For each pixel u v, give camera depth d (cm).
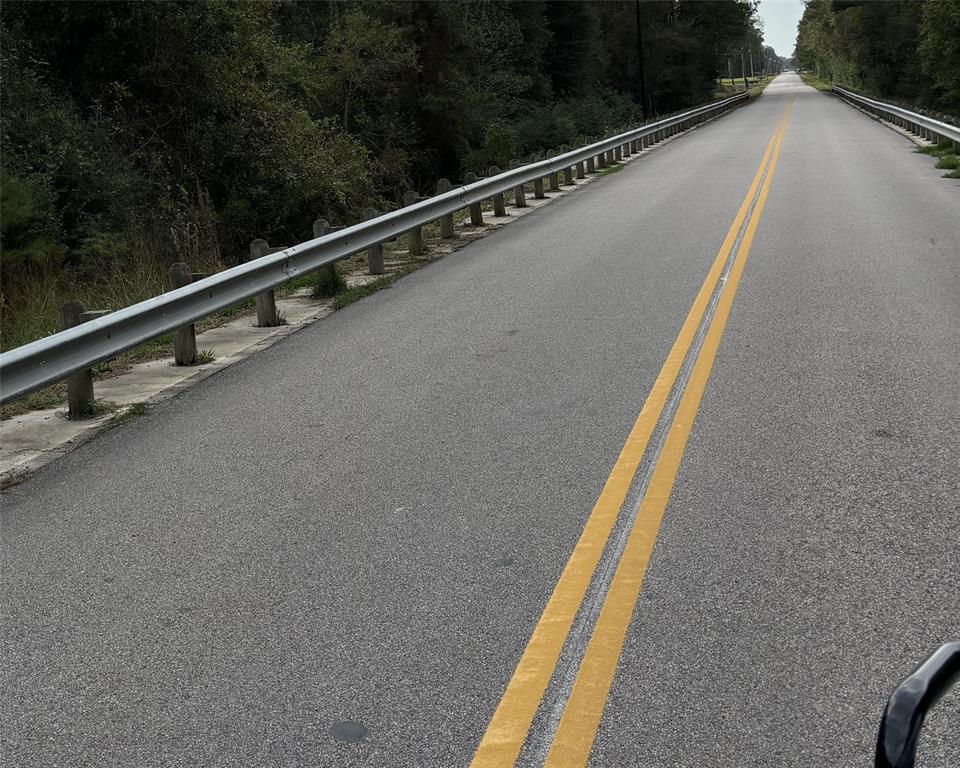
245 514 543
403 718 344
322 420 707
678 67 8525
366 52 3803
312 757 325
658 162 2902
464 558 468
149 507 566
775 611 399
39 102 2017
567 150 2586
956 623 383
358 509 537
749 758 309
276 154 2400
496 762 316
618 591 424
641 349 837
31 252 1587
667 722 330
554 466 580
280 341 998
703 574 435
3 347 1072
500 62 5219
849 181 2014
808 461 563
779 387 707
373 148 3819
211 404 779
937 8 5697
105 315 772
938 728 315
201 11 2252
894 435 597
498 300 1097
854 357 774
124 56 2277
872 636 376
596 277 1184
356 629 408
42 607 449
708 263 1221
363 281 1323
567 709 342
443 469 589
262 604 436
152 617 432
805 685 347
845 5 9319
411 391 764
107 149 2081
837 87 8706
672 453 588
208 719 351
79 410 775
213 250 1841
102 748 339
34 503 590
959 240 1285
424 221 1513
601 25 7969
